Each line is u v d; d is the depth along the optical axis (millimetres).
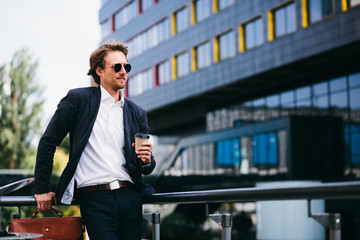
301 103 32250
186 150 42375
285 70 31312
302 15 29234
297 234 27109
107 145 2828
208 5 38000
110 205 2760
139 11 47906
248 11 33625
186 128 49750
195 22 39906
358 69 28547
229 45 35875
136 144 2787
